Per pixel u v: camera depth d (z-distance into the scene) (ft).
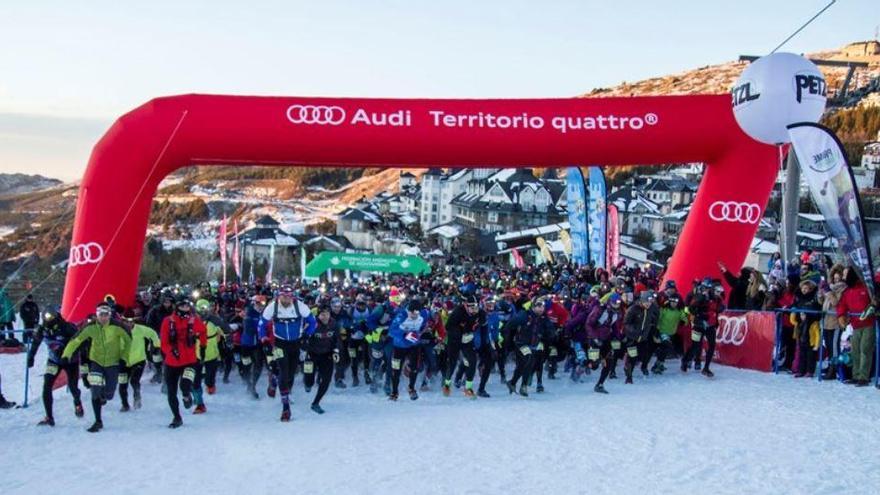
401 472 22.81
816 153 36.50
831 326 36.47
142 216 45.83
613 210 68.18
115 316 31.32
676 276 48.91
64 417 32.58
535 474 22.24
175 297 40.96
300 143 45.80
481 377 38.06
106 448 26.66
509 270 86.22
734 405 31.76
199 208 429.38
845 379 36.40
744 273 45.37
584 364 41.24
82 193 45.62
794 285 41.29
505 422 30.27
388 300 42.93
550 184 282.77
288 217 404.98
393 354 37.09
